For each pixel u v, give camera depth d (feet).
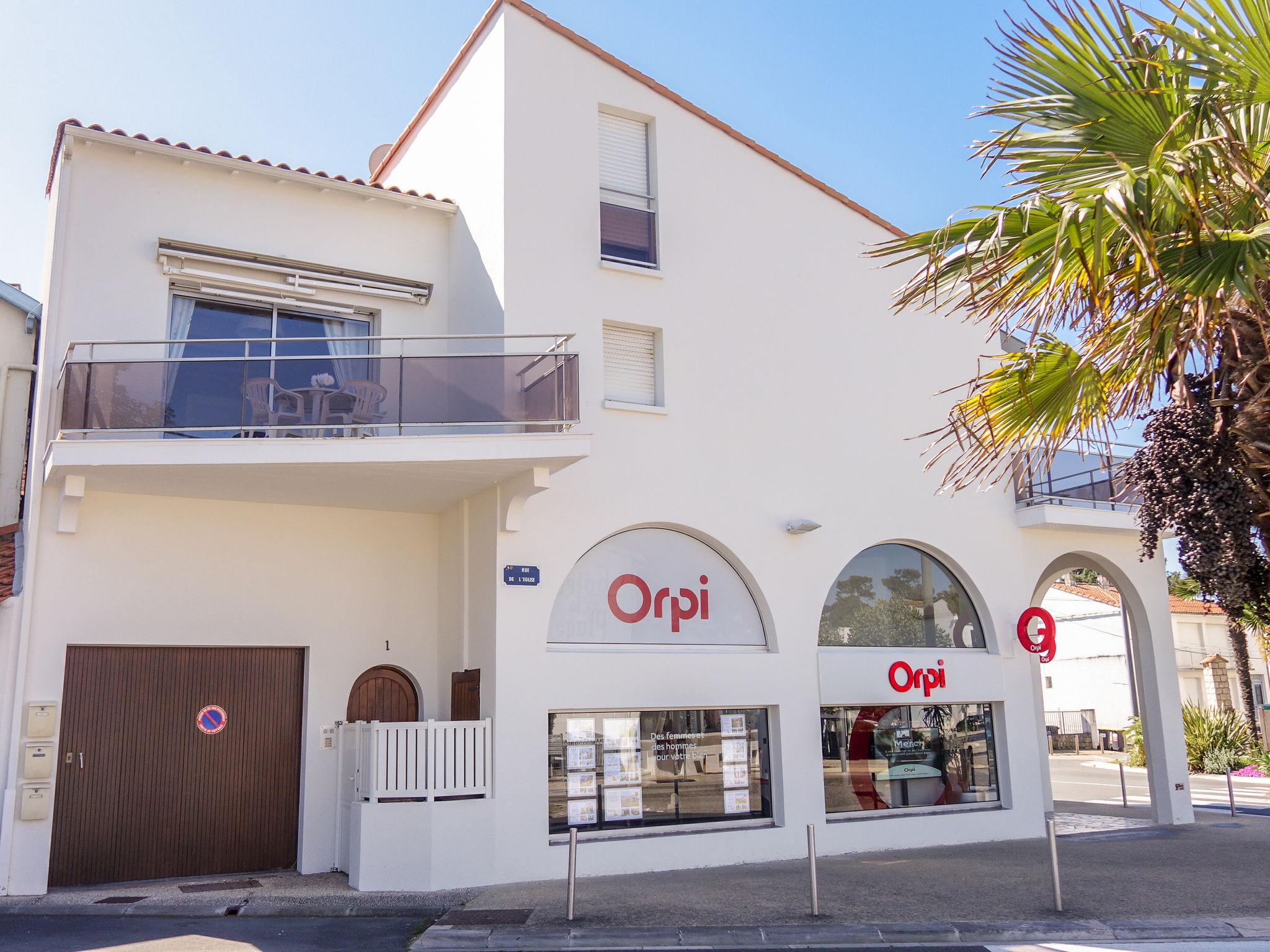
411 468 36.09
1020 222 24.41
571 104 43.57
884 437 48.70
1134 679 96.94
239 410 35.06
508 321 40.14
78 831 36.11
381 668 42.27
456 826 35.53
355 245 43.29
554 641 39.58
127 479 35.81
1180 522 23.75
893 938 28.66
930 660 47.42
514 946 27.78
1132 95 22.39
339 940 28.50
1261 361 23.75
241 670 39.73
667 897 33.09
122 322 38.11
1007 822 48.11
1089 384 28.66
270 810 39.50
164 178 39.60
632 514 41.39
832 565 45.93
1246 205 23.24
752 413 45.19
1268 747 85.40
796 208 48.70
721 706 42.06
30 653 35.55
